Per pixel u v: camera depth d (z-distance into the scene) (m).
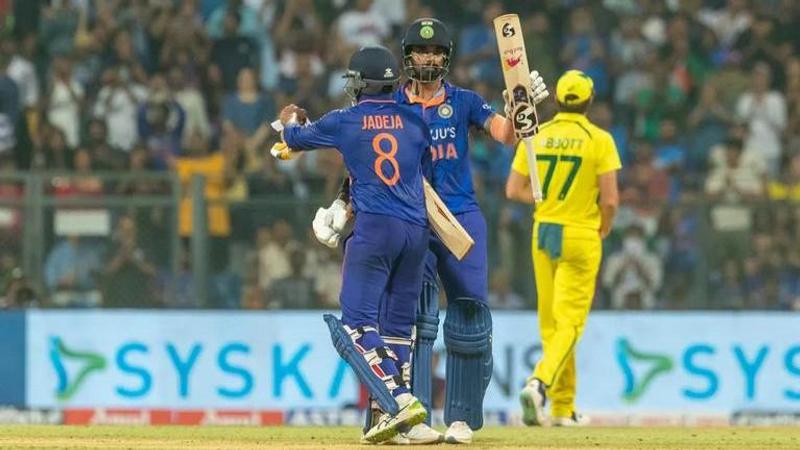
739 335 45.97
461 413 27.45
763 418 45.88
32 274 46.06
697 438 31.20
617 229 46.41
